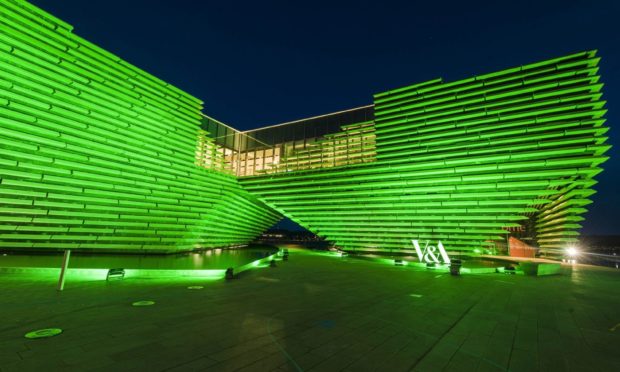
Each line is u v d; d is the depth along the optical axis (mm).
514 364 4570
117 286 9820
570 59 16234
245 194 24531
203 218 20938
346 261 20125
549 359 4773
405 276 13789
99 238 16438
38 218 14398
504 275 14992
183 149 19625
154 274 11625
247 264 14617
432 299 9031
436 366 4438
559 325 6598
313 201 22594
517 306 8344
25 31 13547
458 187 17766
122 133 16422
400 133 19609
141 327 5852
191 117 20641
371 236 22672
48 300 7750
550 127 15719
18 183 13273
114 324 6000
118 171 16109
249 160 31312
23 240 15047
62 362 4242
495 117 17016
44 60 13922
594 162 15227
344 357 4672
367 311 7469
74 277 10680
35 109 13359
